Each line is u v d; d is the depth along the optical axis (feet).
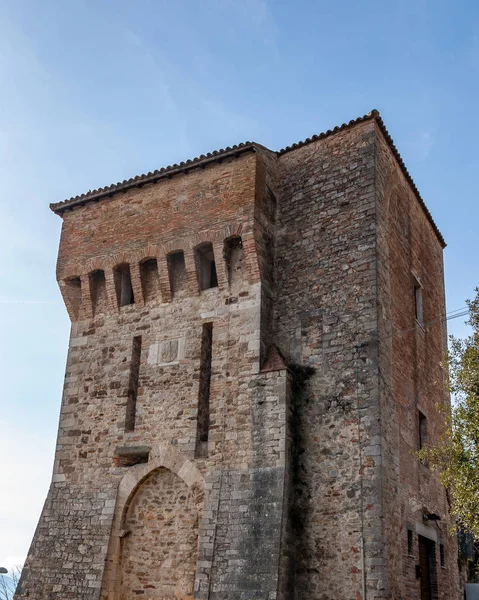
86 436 69.87
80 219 78.54
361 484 55.47
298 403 61.11
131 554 63.62
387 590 51.72
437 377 77.56
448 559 71.26
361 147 67.67
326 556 54.90
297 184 70.44
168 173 72.33
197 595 56.44
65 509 67.77
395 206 71.31
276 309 66.33
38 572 66.18
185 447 63.16
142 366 69.36
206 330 67.46
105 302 75.00
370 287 61.72
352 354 60.29
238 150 68.39
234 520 57.52
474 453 54.29
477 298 59.21
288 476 57.67
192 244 68.85
